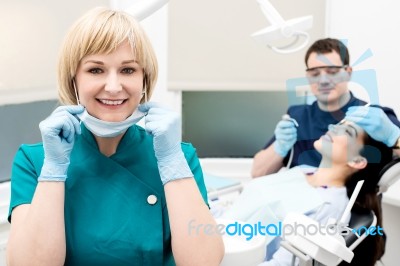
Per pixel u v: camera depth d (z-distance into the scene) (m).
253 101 2.42
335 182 1.46
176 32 2.19
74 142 0.98
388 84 2.07
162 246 0.94
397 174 1.35
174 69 2.23
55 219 0.87
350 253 1.05
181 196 0.91
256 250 1.05
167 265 0.97
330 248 1.04
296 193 1.49
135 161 0.99
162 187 0.98
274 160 1.79
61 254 0.87
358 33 2.13
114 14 0.88
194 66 2.23
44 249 0.85
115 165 0.97
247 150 2.49
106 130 0.91
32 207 0.87
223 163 2.44
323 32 2.26
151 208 0.95
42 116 1.98
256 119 2.44
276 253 1.33
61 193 0.89
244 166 2.44
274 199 1.49
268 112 2.42
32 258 0.85
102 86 0.87
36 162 0.96
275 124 2.43
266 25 2.20
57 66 0.92
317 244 1.06
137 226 0.93
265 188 1.54
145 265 0.93
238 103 2.43
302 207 1.43
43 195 0.87
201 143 2.48
